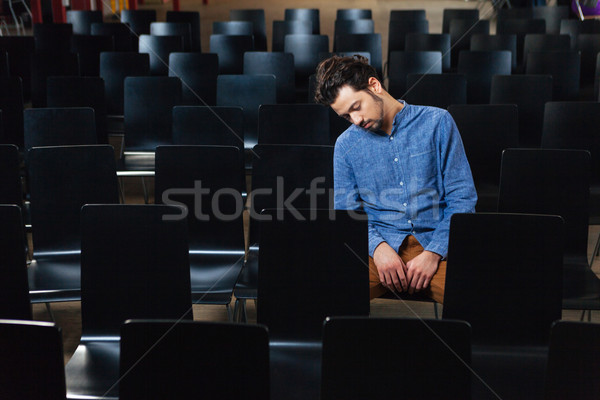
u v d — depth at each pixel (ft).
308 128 12.51
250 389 5.44
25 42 18.70
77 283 8.92
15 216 7.60
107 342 7.63
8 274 7.69
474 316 7.47
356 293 7.54
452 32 21.12
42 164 9.70
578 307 8.13
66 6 34.09
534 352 7.35
